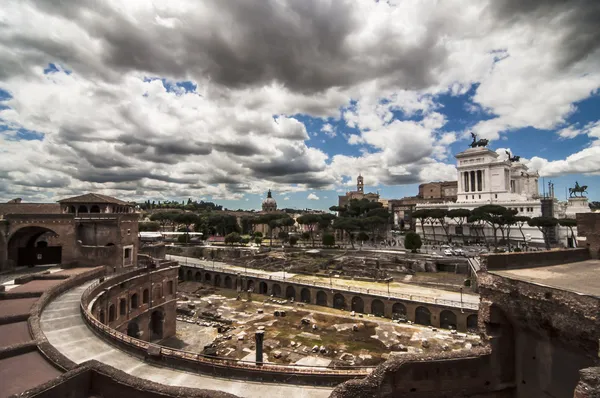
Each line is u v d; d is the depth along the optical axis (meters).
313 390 21.25
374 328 54.19
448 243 125.56
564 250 21.47
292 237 134.00
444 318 55.59
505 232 117.88
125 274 44.91
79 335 27.70
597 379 10.45
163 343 48.66
